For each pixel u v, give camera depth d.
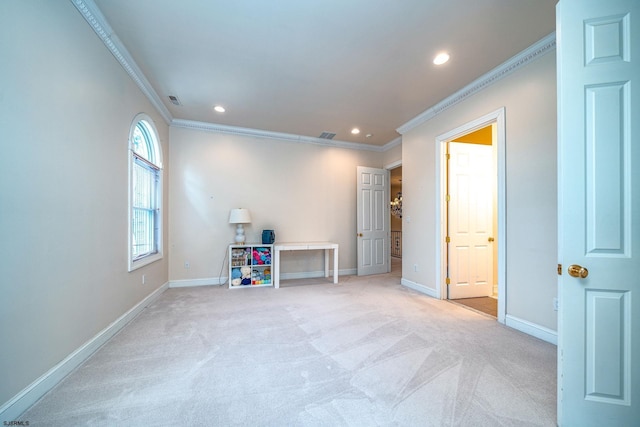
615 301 1.32
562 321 1.37
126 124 2.72
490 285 3.86
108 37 2.26
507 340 2.37
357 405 1.52
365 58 2.65
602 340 1.33
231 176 4.64
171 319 2.88
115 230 2.51
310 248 4.50
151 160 3.70
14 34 1.43
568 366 1.36
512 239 2.68
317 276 5.19
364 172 5.45
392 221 10.55
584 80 1.35
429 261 3.87
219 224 4.55
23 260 1.48
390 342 2.33
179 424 1.37
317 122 4.36
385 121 4.28
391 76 2.97
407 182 4.36
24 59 1.49
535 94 2.48
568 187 1.37
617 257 1.31
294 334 2.50
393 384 1.72
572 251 1.36
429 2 1.96
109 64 2.38
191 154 4.41
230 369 1.90
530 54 2.48
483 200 3.88
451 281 3.71
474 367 1.92
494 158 3.93
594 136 1.35
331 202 5.36
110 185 2.42
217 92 3.37
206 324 2.74
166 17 2.12
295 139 5.04
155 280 3.63
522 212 2.59
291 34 2.31
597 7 1.34
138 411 1.46
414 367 1.93
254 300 3.59
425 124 3.97
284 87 3.23
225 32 2.29
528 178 2.54
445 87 3.21
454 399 1.57
